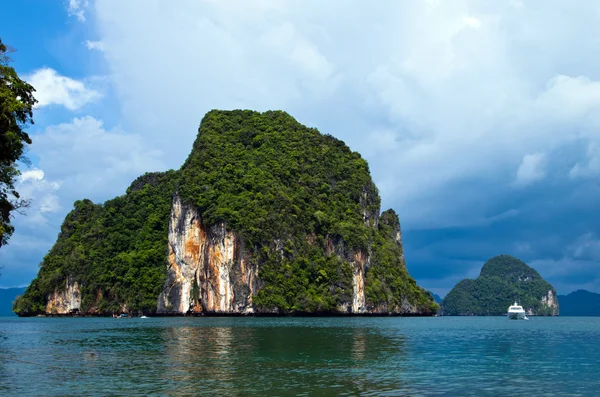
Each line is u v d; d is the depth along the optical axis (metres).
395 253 180.25
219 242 142.38
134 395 28.42
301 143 172.88
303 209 155.62
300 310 139.25
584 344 59.53
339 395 28.44
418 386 31.09
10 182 44.28
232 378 33.34
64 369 37.28
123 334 72.06
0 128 40.00
